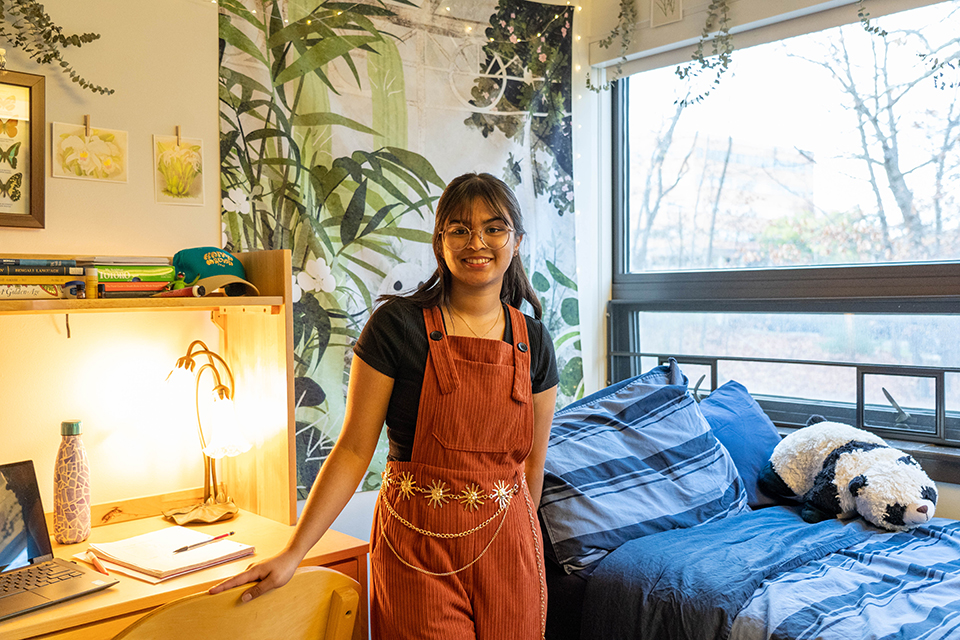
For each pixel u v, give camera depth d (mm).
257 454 2072
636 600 1816
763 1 2848
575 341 3307
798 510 2463
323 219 2520
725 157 3160
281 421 1953
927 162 2625
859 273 2781
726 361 3162
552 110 3205
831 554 2002
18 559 1606
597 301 3492
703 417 2588
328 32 2525
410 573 1373
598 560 2033
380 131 2668
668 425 2479
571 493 2113
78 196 1999
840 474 2279
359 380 1421
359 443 1428
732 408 2766
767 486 2557
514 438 1460
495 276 1446
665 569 1860
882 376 2725
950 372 2568
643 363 3449
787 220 2988
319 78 2504
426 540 1380
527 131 3125
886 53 2693
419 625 1351
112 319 2072
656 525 2176
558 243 3238
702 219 3250
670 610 1751
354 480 1421
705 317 3234
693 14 3043
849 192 2816
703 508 2309
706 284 3209
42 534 1662
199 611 1116
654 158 3406
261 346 2027
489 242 1419
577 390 3320
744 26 2947
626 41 3232
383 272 2676
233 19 2295
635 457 2342
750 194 3090
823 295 2869
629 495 2213
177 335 2191
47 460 1972
